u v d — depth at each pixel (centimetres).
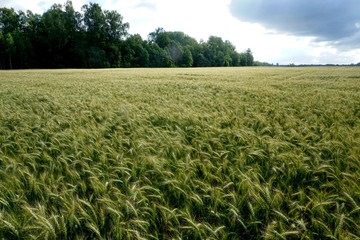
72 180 313
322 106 770
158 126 561
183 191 270
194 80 2023
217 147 422
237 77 2438
